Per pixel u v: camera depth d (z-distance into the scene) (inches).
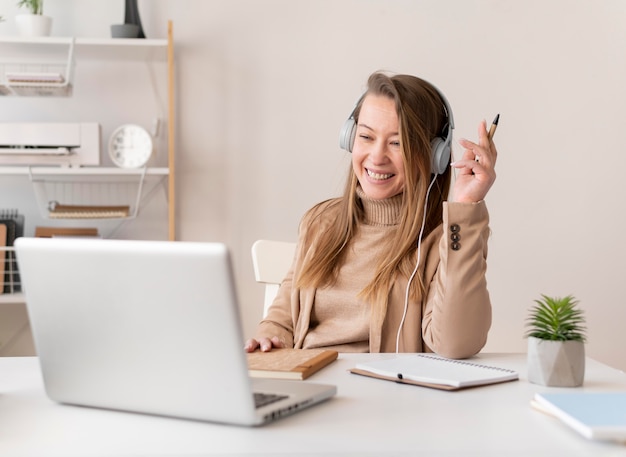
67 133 117.2
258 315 130.3
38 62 127.1
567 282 135.0
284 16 129.5
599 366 57.5
